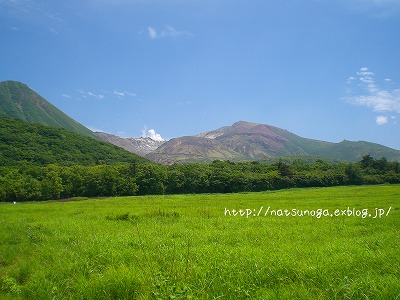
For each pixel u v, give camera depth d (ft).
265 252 38.86
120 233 60.90
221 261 34.76
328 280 27.14
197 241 50.88
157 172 304.71
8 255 45.85
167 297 23.16
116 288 28.43
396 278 25.46
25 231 65.87
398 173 337.72
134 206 131.44
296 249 41.06
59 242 54.29
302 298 23.89
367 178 318.04
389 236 49.19
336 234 57.41
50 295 29.53
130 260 38.14
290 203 133.08
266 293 25.13
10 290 31.94
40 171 282.36
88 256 40.78
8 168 277.03
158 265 34.83
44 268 37.35
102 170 289.33
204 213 96.43
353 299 23.43
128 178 295.69
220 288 26.78
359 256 34.37
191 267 32.68
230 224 72.59
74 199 236.63
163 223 79.05
